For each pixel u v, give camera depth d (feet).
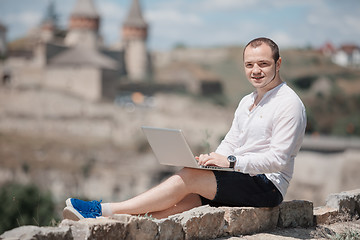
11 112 295.28
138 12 444.55
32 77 333.01
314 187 165.99
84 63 327.88
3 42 439.63
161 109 300.20
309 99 341.21
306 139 170.91
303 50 438.40
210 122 280.10
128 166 253.44
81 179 247.91
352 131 255.91
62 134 290.15
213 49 459.32
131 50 436.35
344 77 401.29
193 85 398.62
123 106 323.16
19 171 247.91
